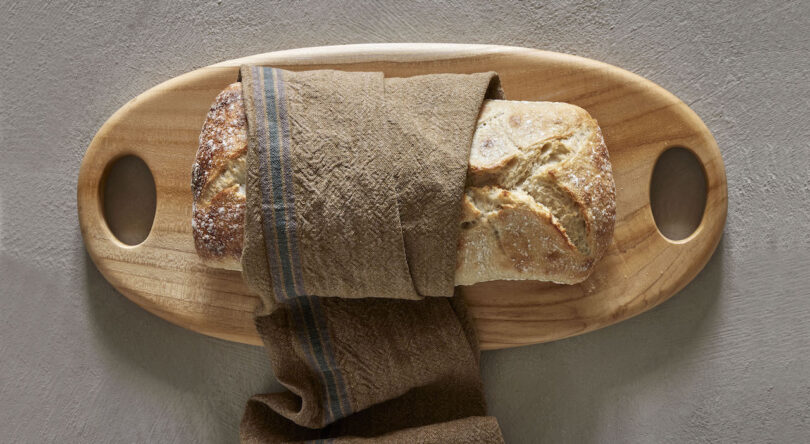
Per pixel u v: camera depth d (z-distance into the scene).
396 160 0.84
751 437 0.96
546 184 0.86
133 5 0.98
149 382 0.99
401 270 0.85
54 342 0.99
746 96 0.96
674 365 0.96
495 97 0.90
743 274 0.96
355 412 0.95
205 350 0.98
